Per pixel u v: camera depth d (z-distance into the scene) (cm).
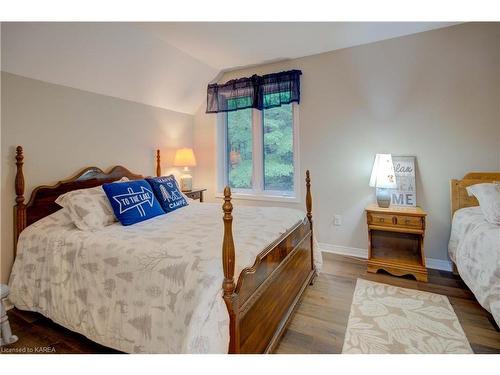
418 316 197
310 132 336
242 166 396
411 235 292
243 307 129
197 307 118
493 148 255
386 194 280
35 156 226
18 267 200
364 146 309
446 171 274
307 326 187
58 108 242
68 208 206
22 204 213
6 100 208
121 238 172
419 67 279
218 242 160
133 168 319
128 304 145
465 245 214
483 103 256
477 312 200
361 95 307
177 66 327
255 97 352
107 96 287
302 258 231
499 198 207
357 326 186
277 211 254
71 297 169
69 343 171
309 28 261
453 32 263
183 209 277
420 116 282
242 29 260
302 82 336
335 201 328
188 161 364
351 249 322
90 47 239
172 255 143
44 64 223
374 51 297
